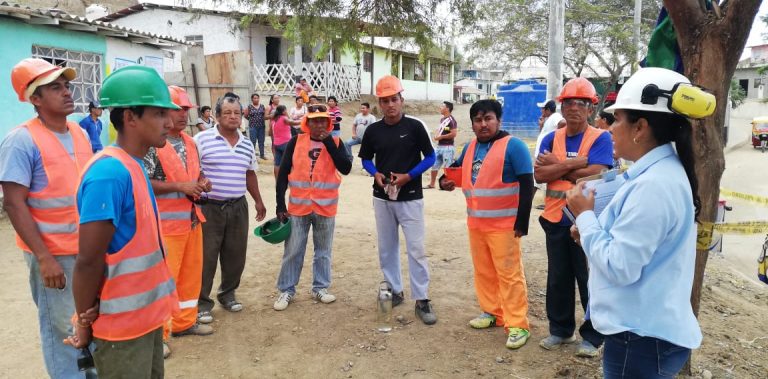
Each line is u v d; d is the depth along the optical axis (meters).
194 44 14.23
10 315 4.92
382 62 30.78
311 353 4.26
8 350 4.27
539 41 24.62
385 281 5.13
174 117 4.21
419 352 4.26
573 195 2.38
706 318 4.99
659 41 3.51
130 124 2.41
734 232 3.54
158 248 2.55
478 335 4.55
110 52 12.24
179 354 4.23
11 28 9.61
